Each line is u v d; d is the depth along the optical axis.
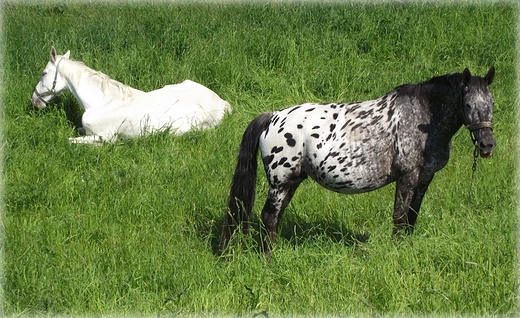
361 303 8.28
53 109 14.56
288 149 9.25
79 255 9.53
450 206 10.87
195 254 9.52
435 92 9.03
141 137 13.42
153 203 10.98
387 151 9.09
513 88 15.47
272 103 15.09
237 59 16.09
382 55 16.75
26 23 18.44
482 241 9.24
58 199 11.20
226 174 12.00
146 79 15.69
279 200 9.47
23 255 9.37
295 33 17.16
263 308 8.34
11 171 12.08
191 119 13.90
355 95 15.45
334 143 9.12
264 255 9.44
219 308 8.30
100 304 8.41
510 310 7.98
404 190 9.22
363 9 17.83
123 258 9.42
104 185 11.59
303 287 8.65
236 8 18.34
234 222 9.53
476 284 8.37
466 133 13.28
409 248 9.15
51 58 14.27
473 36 17.23
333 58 16.48
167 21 17.64
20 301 8.61
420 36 17.20
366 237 10.25
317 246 9.53
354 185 9.22
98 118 13.69
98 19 18.41
